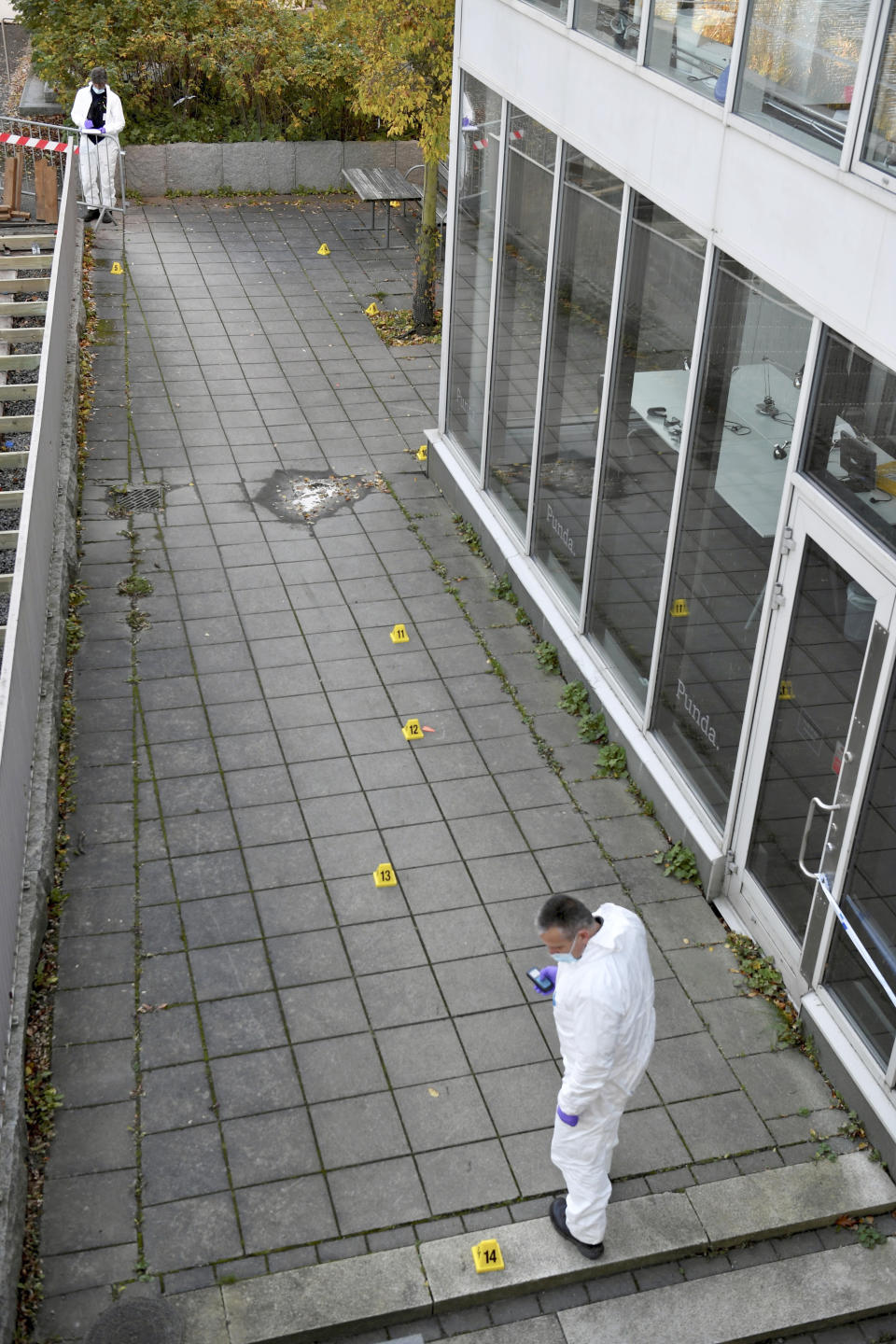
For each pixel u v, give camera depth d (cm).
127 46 1762
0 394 1223
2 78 2230
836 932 604
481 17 923
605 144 751
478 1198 552
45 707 803
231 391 1273
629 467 778
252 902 696
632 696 816
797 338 587
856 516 556
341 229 1711
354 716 843
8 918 609
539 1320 516
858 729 561
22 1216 527
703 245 660
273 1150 567
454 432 1114
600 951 477
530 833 754
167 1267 518
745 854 685
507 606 970
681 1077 611
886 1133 567
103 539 1022
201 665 883
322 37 1727
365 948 671
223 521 1058
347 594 972
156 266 1545
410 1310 509
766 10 576
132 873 711
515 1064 613
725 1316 519
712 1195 557
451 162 1029
